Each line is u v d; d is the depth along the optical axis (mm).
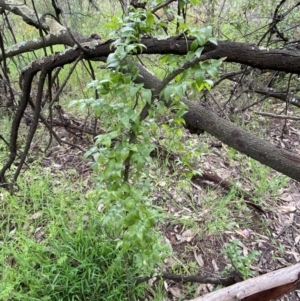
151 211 1763
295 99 3373
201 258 2719
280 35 3277
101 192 1906
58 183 3102
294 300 2574
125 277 2344
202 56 1462
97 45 1752
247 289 1608
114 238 2479
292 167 1855
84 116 3822
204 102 3355
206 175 3271
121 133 1564
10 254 2484
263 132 4035
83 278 2268
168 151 3242
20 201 2889
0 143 3465
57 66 1894
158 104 1502
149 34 1602
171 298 2422
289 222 3127
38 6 3768
